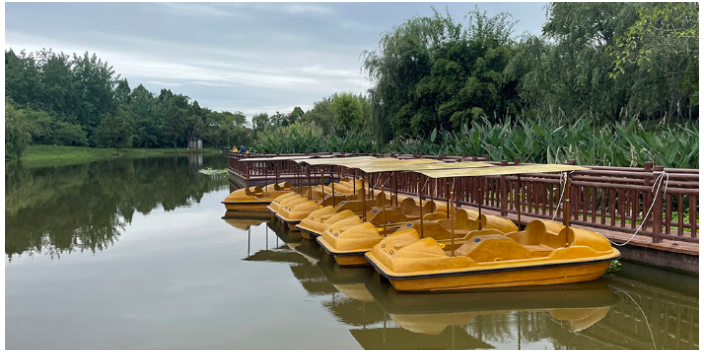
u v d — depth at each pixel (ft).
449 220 20.39
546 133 34.37
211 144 279.28
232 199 36.42
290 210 28.04
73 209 38.58
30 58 228.02
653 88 42.09
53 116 209.97
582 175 21.21
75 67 241.35
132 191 52.31
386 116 66.03
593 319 14.17
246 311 15.15
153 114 268.62
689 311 14.76
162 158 163.43
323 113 138.00
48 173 83.71
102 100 245.86
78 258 22.31
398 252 15.99
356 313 14.85
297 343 12.67
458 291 15.89
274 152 68.80
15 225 31.17
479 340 12.76
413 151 54.90
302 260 21.61
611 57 44.98
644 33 40.50
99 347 12.64
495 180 26.61
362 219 22.95
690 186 17.58
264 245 24.73
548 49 52.08
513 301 15.44
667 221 17.74
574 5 47.65
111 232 28.60
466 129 52.75
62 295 16.96
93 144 227.61
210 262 21.35
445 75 59.47
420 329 13.53
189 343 12.76
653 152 26.84
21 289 17.70
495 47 59.93
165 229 29.50
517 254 16.19
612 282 17.15
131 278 18.99
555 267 16.07
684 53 39.96
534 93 51.88
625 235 19.10
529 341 12.69
